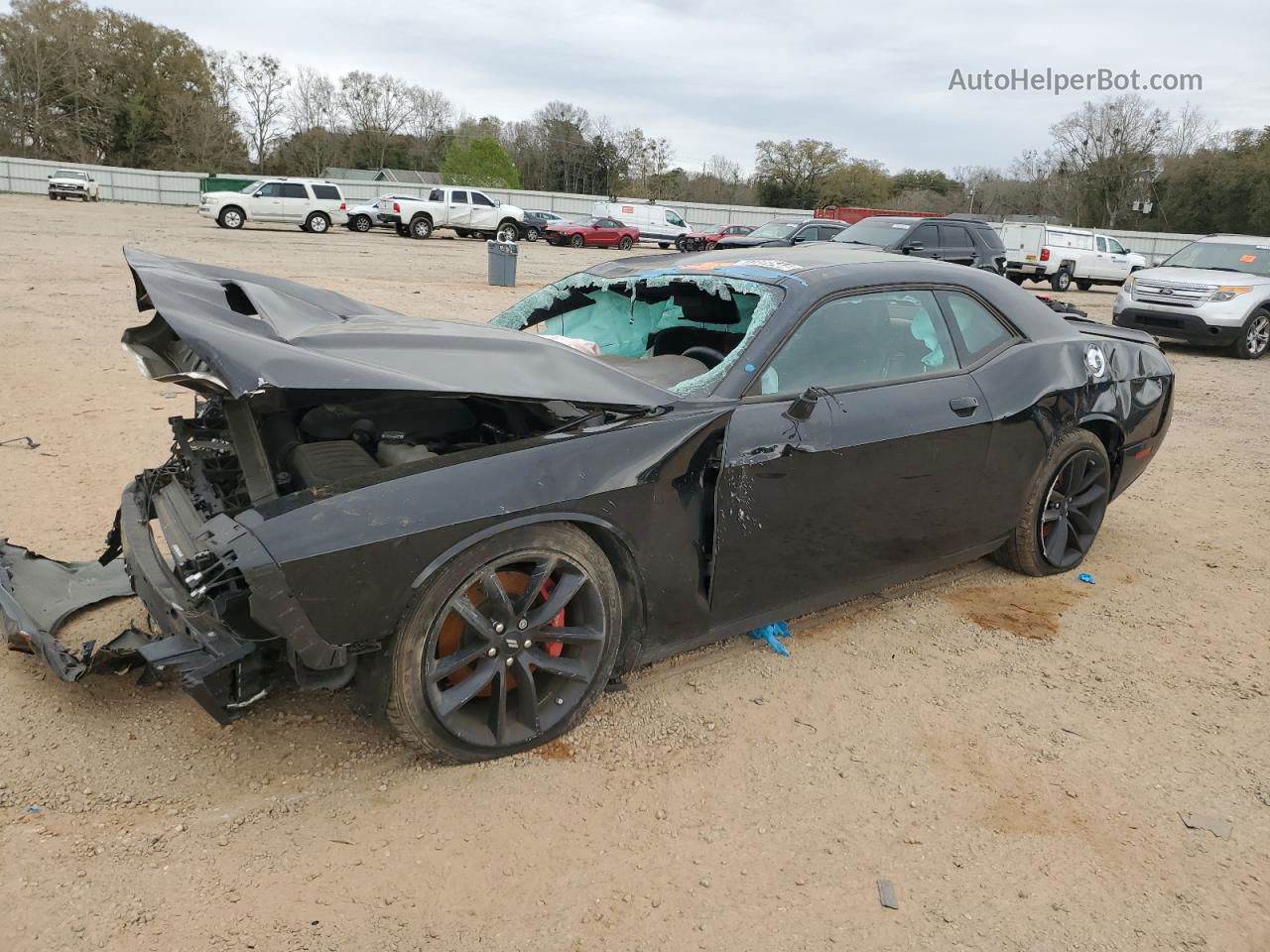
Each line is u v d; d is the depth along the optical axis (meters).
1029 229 26.19
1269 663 3.69
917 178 84.75
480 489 2.53
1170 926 2.28
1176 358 12.88
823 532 3.30
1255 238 13.94
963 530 3.86
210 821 2.44
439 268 19.92
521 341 3.13
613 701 3.14
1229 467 6.84
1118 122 54.81
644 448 2.81
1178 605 4.23
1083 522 4.46
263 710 2.96
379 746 2.81
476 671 2.64
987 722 3.16
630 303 4.40
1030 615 4.04
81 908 2.10
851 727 3.08
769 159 78.00
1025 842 2.56
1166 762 2.98
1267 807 2.77
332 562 2.31
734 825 2.56
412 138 87.62
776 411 3.10
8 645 3.17
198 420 3.46
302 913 2.14
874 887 2.36
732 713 3.12
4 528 4.25
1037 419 3.95
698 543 3.00
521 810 2.56
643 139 82.00
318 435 3.14
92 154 74.25
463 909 2.19
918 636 3.79
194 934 2.06
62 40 70.31
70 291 12.49
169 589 2.64
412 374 2.59
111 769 2.62
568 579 2.74
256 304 2.94
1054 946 2.20
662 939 2.15
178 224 31.39
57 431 5.96
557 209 55.41
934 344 3.72
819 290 3.34
